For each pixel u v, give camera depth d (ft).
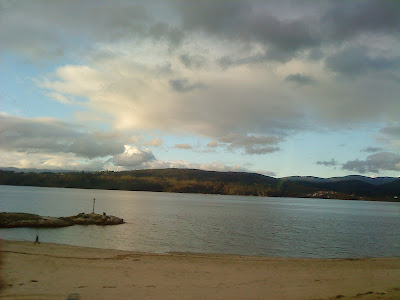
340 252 103.35
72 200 380.58
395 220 269.64
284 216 272.10
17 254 62.80
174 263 64.18
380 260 77.87
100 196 550.36
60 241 109.81
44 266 54.34
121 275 51.08
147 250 95.71
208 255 81.00
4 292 38.88
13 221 141.18
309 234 148.77
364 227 195.31
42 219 148.87
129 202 409.90
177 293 42.19
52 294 39.22
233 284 48.42
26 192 567.59
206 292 43.27
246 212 311.68
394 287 48.93
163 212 267.59
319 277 55.98
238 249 103.14
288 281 51.90
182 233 138.31
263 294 43.27
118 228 151.84
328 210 418.51
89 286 43.57
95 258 64.75
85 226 155.43
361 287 48.62
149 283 46.80
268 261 72.08
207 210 319.88
